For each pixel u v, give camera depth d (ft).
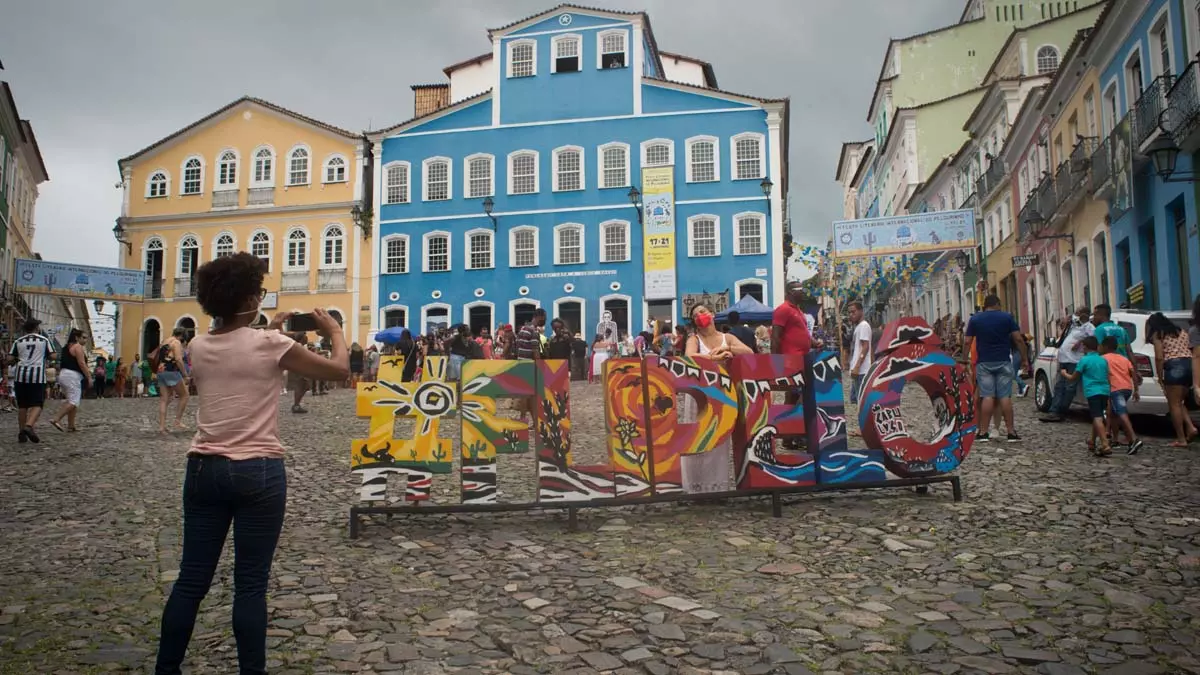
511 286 126.31
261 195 135.33
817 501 23.49
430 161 130.52
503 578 16.66
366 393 21.68
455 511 20.85
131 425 52.16
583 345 96.43
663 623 13.80
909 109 143.84
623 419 21.80
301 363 11.41
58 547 19.71
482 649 12.87
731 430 22.41
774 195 120.67
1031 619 13.69
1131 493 23.25
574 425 46.03
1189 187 53.11
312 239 132.87
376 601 15.29
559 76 128.16
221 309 11.53
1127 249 65.92
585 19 128.16
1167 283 56.70
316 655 12.62
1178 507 21.27
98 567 17.94
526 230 126.72
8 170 114.83
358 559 18.26
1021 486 24.81
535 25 129.59
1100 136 67.92
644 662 12.17
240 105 136.98
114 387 111.34
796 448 32.76
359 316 130.52
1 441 42.22
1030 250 92.73
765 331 88.38
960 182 122.42
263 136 136.05
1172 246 56.59
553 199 126.41
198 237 137.08
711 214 122.01
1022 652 12.27
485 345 84.84
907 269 118.42
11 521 22.67
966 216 93.86
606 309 123.44
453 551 18.88
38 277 111.65
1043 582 15.61
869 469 23.13
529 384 21.48
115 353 136.77
